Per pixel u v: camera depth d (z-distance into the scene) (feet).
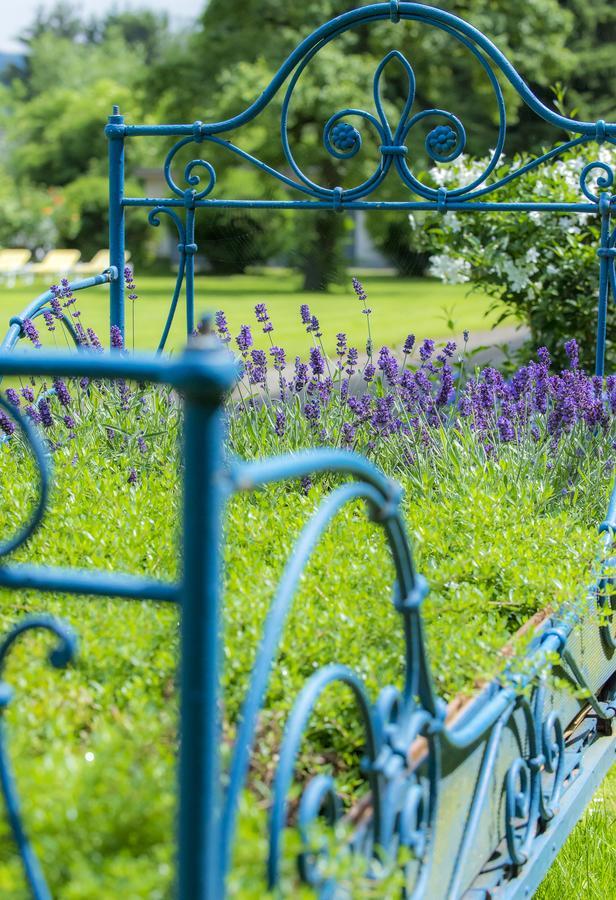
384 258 114.62
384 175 13.57
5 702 4.28
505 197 18.42
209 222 89.51
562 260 18.56
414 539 8.60
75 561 8.16
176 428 11.98
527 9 81.87
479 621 7.41
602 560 8.63
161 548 8.27
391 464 11.60
